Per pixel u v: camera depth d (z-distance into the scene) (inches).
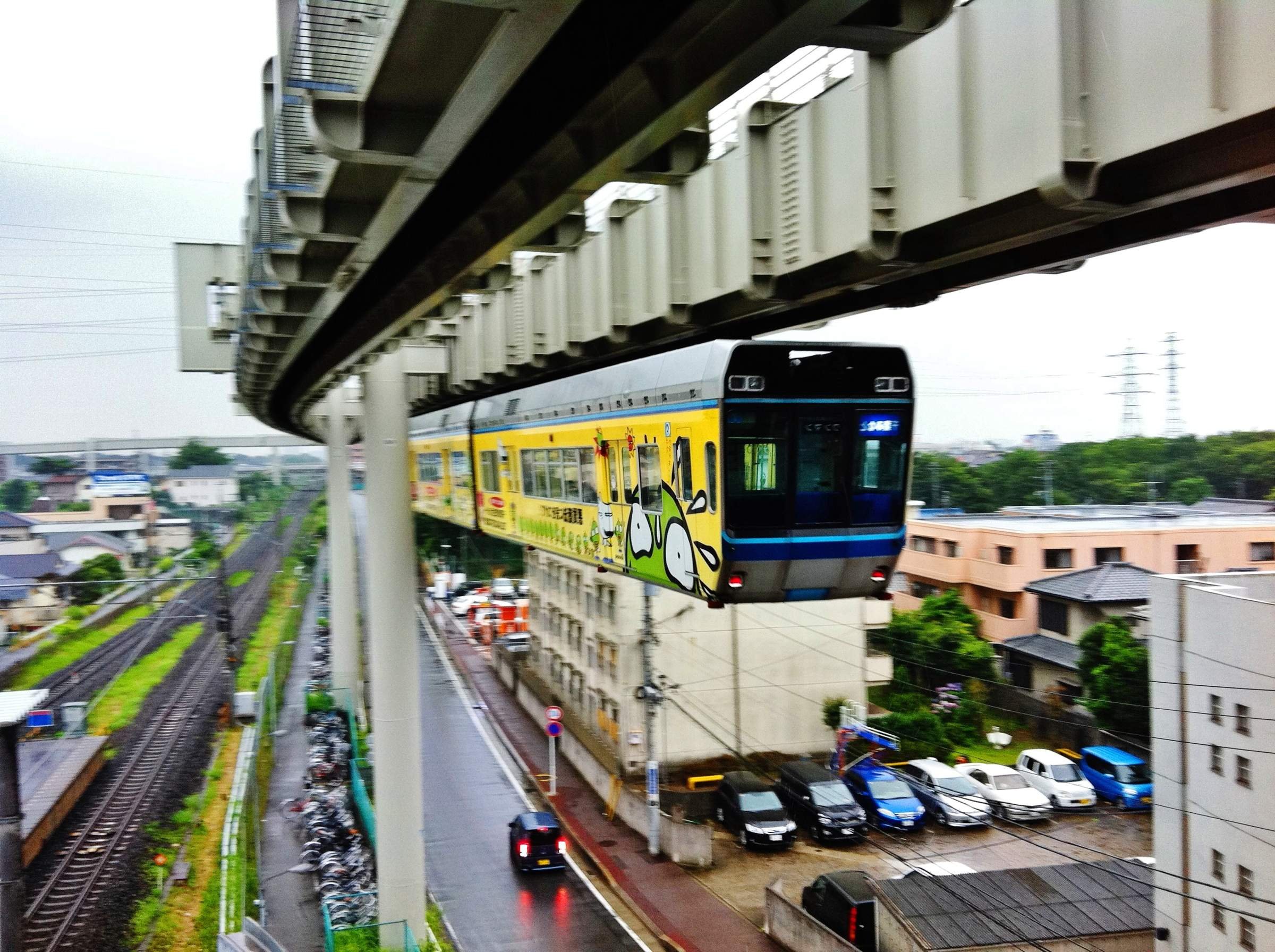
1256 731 597.3
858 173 324.2
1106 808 1022.4
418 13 237.6
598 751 1168.2
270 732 1414.9
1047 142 258.8
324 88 286.0
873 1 229.0
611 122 288.8
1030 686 1296.8
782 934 760.3
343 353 737.0
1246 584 693.3
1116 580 1254.9
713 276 410.0
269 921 826.2
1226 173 238.8
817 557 454.0
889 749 1133.1
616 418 571.8
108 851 983.6
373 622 776.3
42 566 2373.3
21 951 403.2
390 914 761.6
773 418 443.8
